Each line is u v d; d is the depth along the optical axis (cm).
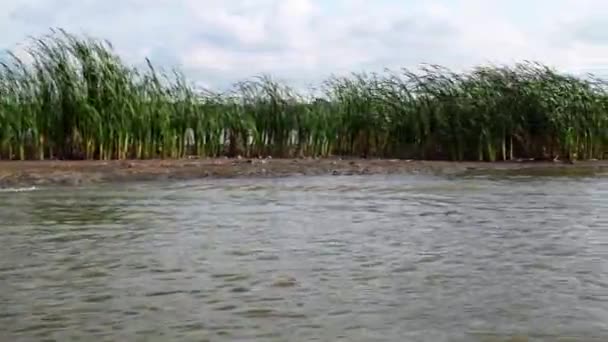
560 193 1769
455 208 1510
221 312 767
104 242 1132
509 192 1794
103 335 699
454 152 2742
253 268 956
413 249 1080
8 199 1628
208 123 2678
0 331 711
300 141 2802
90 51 2467
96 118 2420
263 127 2764
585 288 858
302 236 1185
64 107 2423
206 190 1834
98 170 2150
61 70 2422
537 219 1359
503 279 900
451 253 1052
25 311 771
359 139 2869
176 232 1221
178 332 706
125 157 2497
